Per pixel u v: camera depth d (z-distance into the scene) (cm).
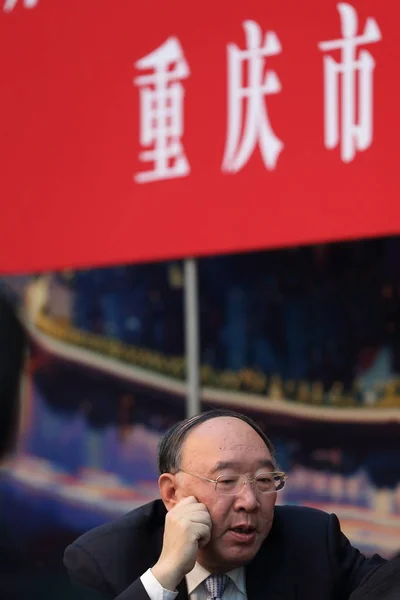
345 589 335
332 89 493
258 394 638
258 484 313
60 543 675
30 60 582
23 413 689
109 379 675
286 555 336
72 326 686
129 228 547
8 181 582
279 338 636
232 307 650
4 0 591
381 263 613
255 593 329
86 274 685
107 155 556
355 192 484
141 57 549
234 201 516
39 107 577
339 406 616
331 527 346
